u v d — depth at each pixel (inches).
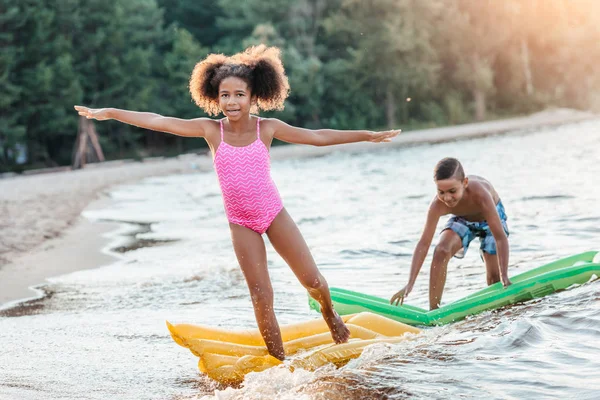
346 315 200.8
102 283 295.1
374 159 1016.2
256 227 172.9
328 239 367.2
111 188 826.8
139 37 1617.9
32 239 422.9
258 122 173.0
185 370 178.1
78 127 1457.9
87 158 1437.0
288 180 750.5
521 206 418.9
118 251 378.3
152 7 1644.9
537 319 187.6
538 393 138.9
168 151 1653.5
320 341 186.2
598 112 1808.6
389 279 273.1
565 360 156.1
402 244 342.3
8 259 358.6
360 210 475.8
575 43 1849.2
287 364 168.7
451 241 225.3
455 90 1825.8
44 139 1552.7
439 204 220.1
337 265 303.6
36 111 1485.0
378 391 147.4
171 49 1763.0
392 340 181.9
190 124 173.3
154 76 1711.4
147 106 1592.0
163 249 376.5
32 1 1473.9
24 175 1279.5
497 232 217.6
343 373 159.6
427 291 250.4
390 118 1728.6
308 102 1644.9
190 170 1099.3
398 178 697.0
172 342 203.3
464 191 218.4
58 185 909.8
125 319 231.6
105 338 209.8
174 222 490.6
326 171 856.3
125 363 185.2
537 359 158.4
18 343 207.8
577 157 734.5
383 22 1636.3
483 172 649.0
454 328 194.4
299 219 452.8
